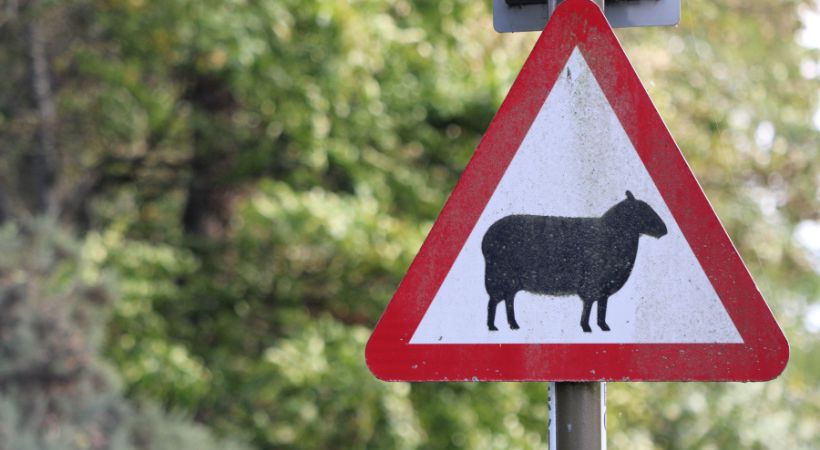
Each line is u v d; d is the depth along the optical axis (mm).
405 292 7414
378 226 26438
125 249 28719
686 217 7262
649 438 30906
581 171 7367
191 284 29219
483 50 28750
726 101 36375
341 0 26172
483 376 7324
